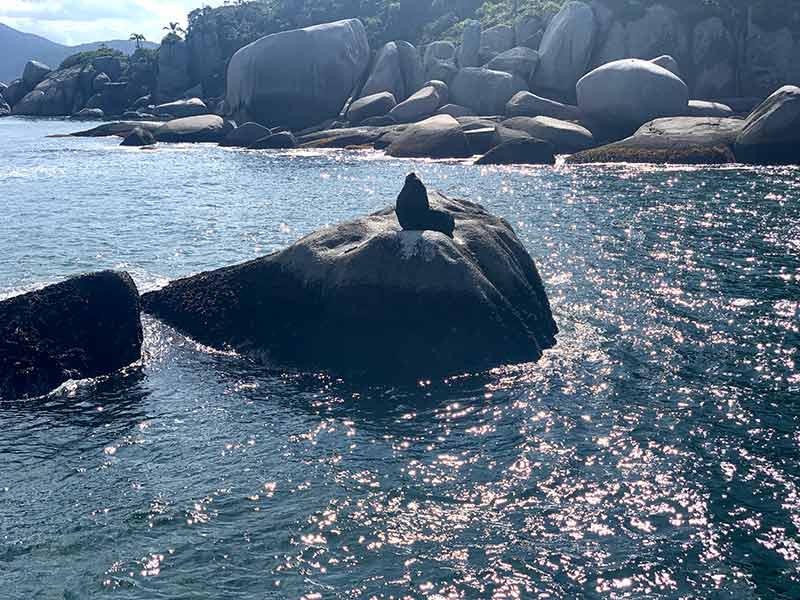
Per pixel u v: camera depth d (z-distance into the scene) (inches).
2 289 836.0
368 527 401.7
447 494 430.6
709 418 513.7
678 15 2620.6
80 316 628.7
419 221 647.8
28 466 472.4
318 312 633.6
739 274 841.5
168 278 880.9
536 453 472.4
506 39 2898.6
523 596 349.4
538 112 2235.5
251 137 2546.8
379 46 4318.4
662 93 2050.9
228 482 447.8
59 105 5147.6
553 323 686.5
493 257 663.1
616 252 947.3
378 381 587.5
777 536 387.2
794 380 570.6
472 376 591.5
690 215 1167.0
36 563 378.6
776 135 1676.9
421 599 348.2
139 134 2603.3
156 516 414.9
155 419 533.3
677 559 371.9
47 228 1173.1
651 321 701.9
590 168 1720.0
